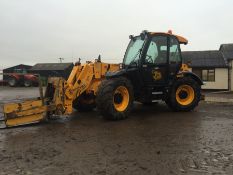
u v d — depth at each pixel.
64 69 40.91
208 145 6.58
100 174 5.01
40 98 9.32
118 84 9.50
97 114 10.81
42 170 5.22
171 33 10.95
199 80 11.52
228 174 4.93
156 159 5.70
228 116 10.24
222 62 28.39
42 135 7.69
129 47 11.09
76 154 6.05
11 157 5.93
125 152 6.14
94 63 10.38
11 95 21.67
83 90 9.97
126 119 9.69
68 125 8.88
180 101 11.23
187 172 5.04
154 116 10.23
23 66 45.72
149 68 10.46
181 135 7.48
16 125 8.67
